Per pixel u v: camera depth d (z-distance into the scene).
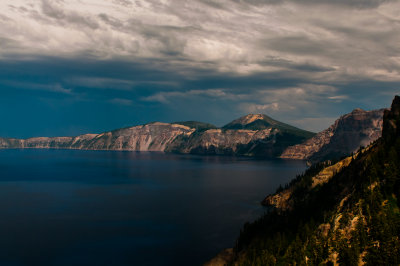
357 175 162.62
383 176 130.00
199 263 159.62
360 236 112.31
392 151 138.62
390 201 119.44
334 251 114.88
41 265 157.38
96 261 161.62
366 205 122.06
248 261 135.00
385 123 168.25
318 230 135.75
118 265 157.25
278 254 132.38
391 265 100.12
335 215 135.00
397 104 169.38
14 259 164.38
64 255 169.25
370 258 104.56
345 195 152.38
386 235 106.94
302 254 123.00
